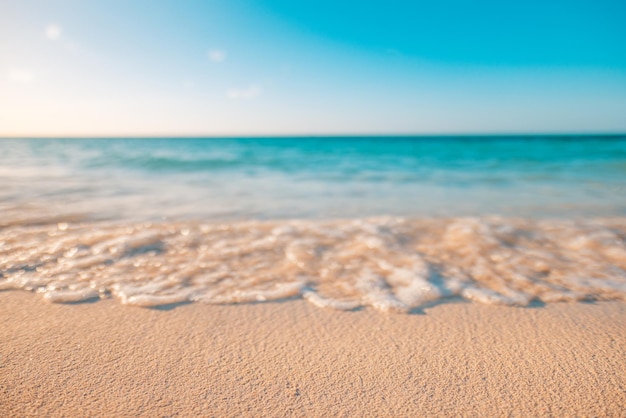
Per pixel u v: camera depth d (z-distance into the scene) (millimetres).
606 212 5578
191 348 1979
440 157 19672
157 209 5750
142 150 26844
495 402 1598
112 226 4543
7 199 6309
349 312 2408
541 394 1643
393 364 1860
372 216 5379
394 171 12922
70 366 1803
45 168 12812
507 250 3684
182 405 1561
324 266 3252
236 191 7949
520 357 1915
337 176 11422
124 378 1724
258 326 2221
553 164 14500
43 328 2154
